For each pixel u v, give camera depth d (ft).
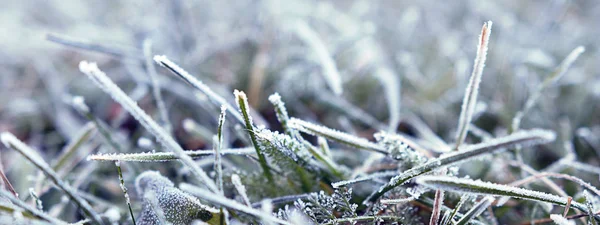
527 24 2.29
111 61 2.10
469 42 2.13
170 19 2.05
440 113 1.83
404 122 1.83
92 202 1.47
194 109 1.83
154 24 2.11
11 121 1.90
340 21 2.13
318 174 1.34
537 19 2.25
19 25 2.21
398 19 2.31
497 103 1.82
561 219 1.20
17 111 1.88
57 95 1.88
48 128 1.91
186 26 2.08
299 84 1.85
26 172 1.57
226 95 1.80
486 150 1.17
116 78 2.01
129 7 2.34
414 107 1.85
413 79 1.93
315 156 1.34
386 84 1.79
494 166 1.49
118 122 1.72
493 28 2.19
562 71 1.51
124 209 1.46
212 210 1.26
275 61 1.96
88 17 2.36
